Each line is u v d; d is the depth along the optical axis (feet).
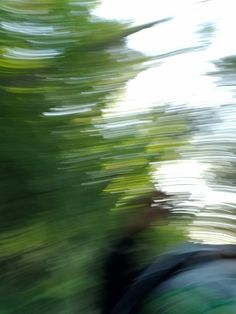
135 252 5.67
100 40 5.29
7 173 4.68
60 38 5.04
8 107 4.72
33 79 4.90
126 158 5.36
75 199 5.00
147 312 5.49
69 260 5.00
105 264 5.48
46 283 4.85
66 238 4.97
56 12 5.05
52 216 4.87
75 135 5.06
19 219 4.75
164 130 5.73
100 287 5.44
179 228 6.22
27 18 4.93
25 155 4.73
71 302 5.06
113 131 5.35
